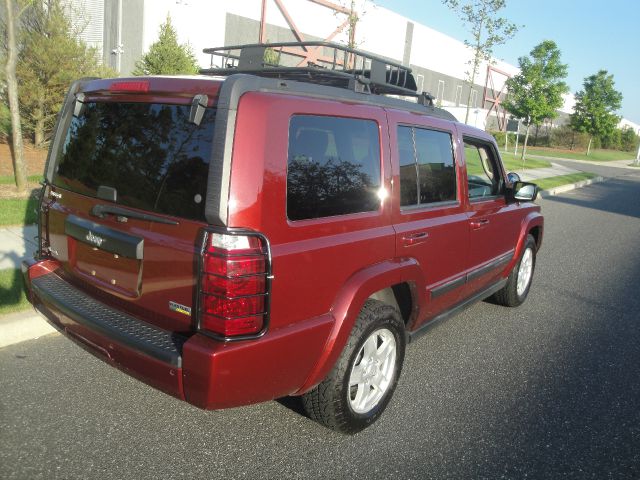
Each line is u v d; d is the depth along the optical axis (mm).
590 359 4898
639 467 3309
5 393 3615
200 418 3500
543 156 43781
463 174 4383
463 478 3086
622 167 43281
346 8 20656
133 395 3711
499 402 3996
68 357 4168
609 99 50594
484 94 51531
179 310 2738
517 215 5496
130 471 2941
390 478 3043
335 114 3064
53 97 11891
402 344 3621
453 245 4227
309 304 2887
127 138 3043
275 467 3070
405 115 3719
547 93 30047
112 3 22703
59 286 3471
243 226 2557
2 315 4430
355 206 3209
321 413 3217
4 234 6586
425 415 3748
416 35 41844
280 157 2697
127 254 2924
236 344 2562
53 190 3623
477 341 5180
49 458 2992
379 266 3332
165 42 16531
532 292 6969
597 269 8484
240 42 27312
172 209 2736
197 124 2666
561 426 3711
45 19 11805
